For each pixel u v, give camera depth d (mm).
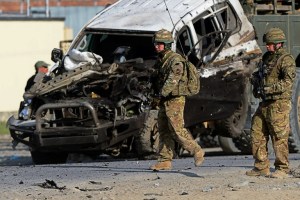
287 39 36062
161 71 22641
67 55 31703
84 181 22031
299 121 34312
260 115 21984
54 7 94125
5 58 83500
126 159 32250
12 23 83312
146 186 20797
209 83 31281
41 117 29672
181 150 32406
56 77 30609
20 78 84062
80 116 29531
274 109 21562
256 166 22422
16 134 30703
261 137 22156
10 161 36031
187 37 31609
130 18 32656
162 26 31469
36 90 30672
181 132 22875
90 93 30344
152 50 32219
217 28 32500
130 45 32781
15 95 84000
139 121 29531
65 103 29281
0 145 48969
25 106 30953
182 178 22281
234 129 33594
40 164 31734
